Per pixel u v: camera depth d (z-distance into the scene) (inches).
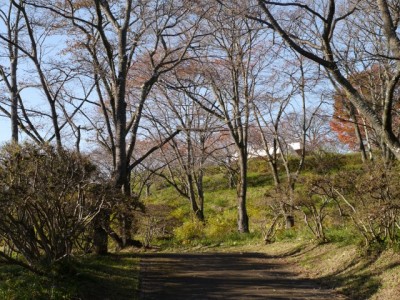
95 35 667.4
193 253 649.0
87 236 447.5
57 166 320.8
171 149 1101.7
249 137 1055.0
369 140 868.0
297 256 541.6
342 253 459.5
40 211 321.7
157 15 651.5
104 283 364.2
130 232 636.7
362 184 412.2
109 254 548.1
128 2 598.5
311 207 584.1
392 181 390.6
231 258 578.9
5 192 295.6
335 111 1015.6
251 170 1544.0
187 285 401.4
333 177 487.2
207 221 974.4
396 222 406.9
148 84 629.6
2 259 341.1
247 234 800.3
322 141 1325.0
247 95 863.1
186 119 979.3
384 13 295.3
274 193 629.0
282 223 746.8
